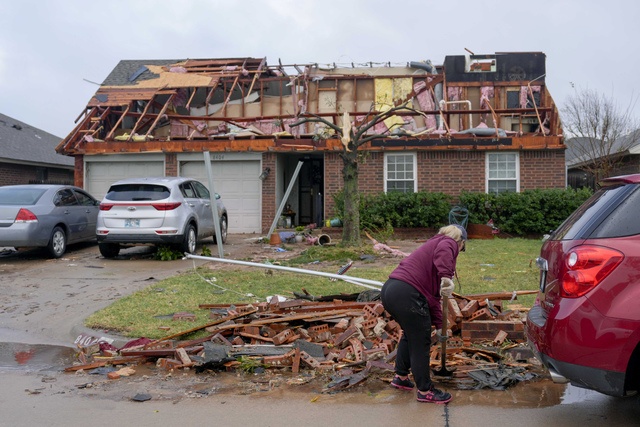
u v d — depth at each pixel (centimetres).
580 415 471
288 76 2158
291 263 1230
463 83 2059
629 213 415
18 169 2522
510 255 1272
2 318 846
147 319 786
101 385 568
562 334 410
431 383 508
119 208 1305
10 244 1285
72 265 1259
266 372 594
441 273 495
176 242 1309
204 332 718
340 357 605
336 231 1750
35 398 533
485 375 551
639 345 402
